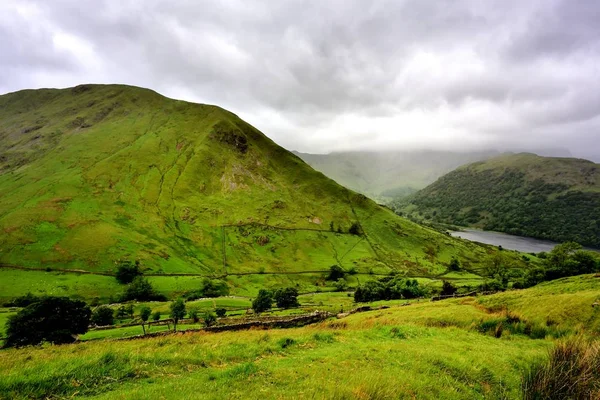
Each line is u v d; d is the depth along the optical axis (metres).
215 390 10.30
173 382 11.30
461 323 30.56
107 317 80.38
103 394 10.56
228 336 22.61
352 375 11.70
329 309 87.94
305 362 14.27
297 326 48.88
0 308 94.94
